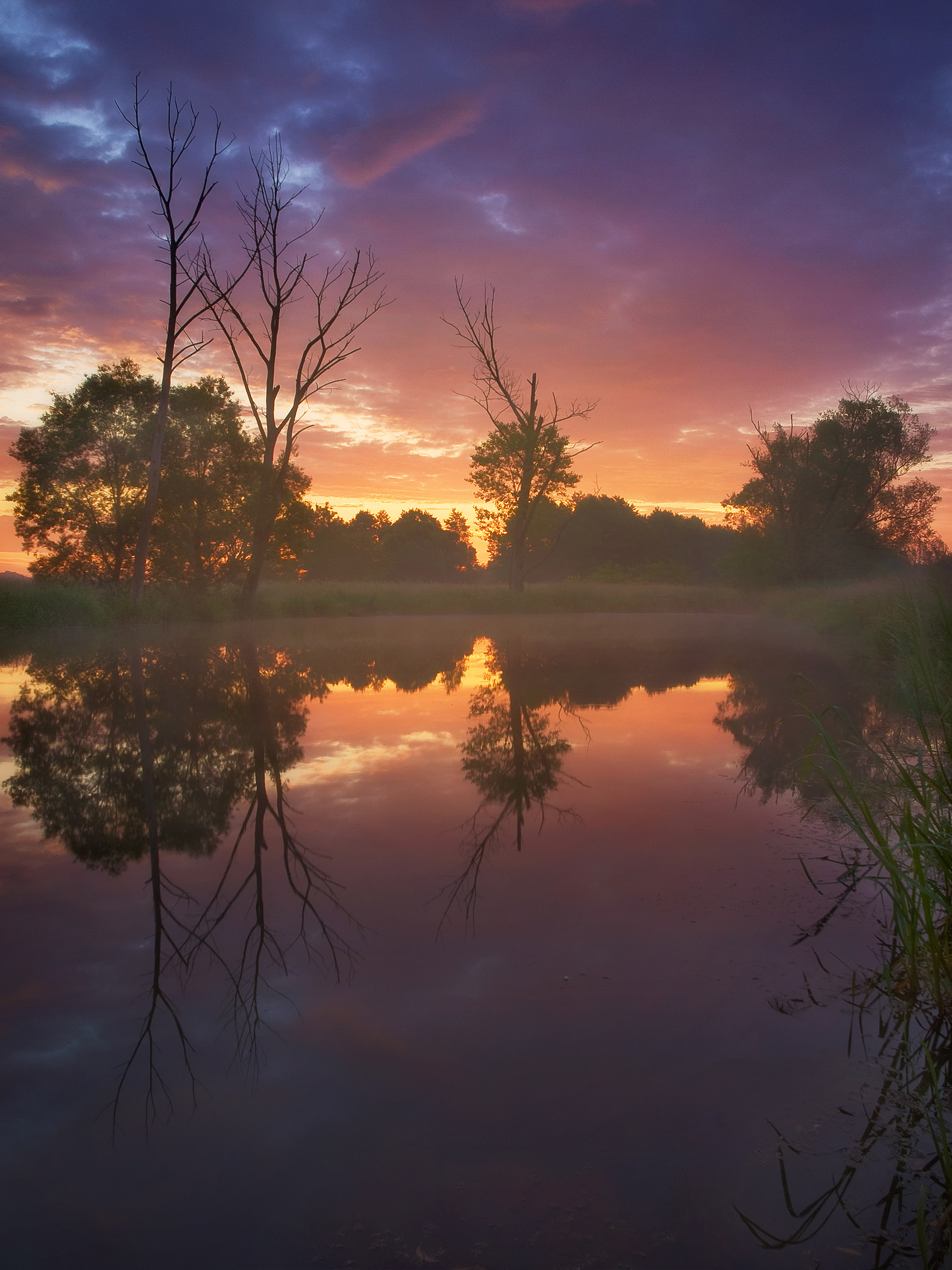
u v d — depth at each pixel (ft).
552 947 7.98
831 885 9.62
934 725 18.74
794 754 17.21
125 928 8.49
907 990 7.13
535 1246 4.43
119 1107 5.59
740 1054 6.18
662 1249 4.40
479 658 40.34
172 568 70.85
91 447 64.95
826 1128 5.37
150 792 14.19
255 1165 5.05
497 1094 5.71
